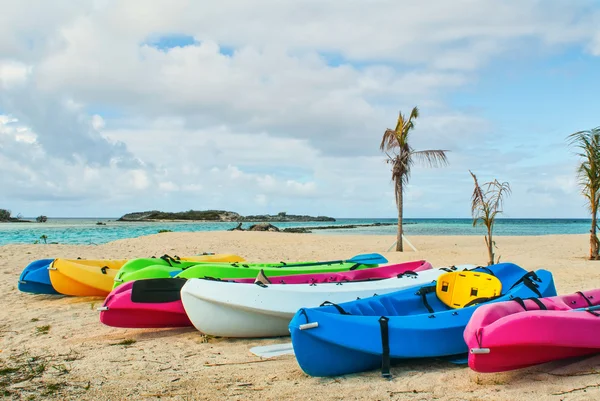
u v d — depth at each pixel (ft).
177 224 263.08
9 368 18.37
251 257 59.06
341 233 142.51
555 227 202.90
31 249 61.72
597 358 16.49
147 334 24.02
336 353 16.29
